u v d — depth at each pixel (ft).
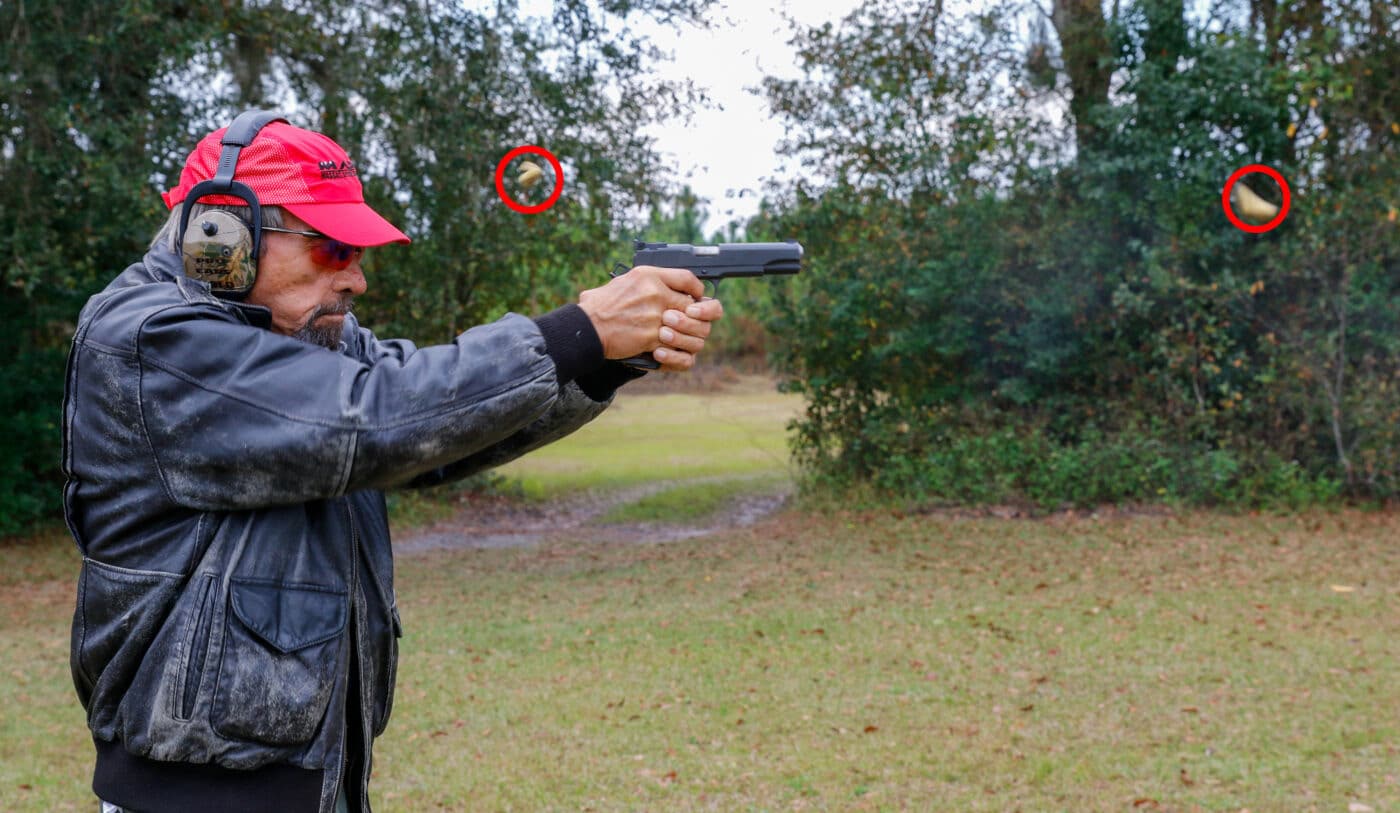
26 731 17.43
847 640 22.53
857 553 32.35
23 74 30.48
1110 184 36.76
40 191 31.73
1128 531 33.60
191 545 4.83
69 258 33.19
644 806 14.24
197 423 4.61
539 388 4.75
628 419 71.15
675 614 25.49
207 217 4.91
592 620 25.11
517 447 5.81
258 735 4.86
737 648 22.13
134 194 31.01
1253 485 36.24
